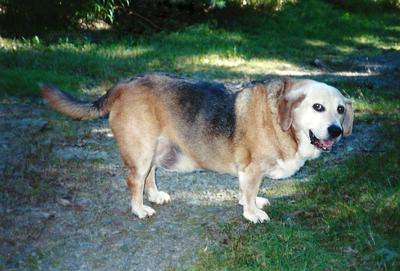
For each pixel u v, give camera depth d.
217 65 5.63
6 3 6.30
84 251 2.70
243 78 5.20
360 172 3.27
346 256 2.62
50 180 3.23
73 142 3.71
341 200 3.04
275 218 2.95
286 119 2.70
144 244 2.76
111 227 2.87
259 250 2.69
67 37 6.08
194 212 3.03
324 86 2.70
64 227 2.85
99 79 4.88
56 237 2.78
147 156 2.85
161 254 2.70
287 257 2.62
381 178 3.16
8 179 3.19
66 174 3.31
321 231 2.81
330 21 8.40
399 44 7.49
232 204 3.11
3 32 6.13
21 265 2.59
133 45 6.16
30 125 3.85
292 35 7.54
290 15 8.39
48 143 3.63
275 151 2.79
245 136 2.79
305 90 2.69
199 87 2.84
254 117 2.78
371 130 3.98
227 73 5.35
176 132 2.84
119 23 6.91
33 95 4.42
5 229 2.80
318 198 3.10
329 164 3.52
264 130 2.77
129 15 7.11
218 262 2.63
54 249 2.70
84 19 6.73
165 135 2.86
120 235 2.81
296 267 2.57
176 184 3.29
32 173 3.27
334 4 9.51
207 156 2.85
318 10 8.78
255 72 5.50
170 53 5.87
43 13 6.32
